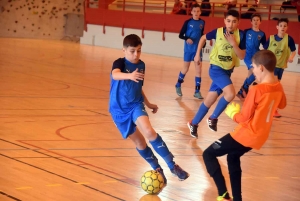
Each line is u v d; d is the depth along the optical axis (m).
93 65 17.69
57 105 9.83
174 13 24.81
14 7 30.09
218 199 4.73
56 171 5.63
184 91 12.93
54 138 7.19
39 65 16.80
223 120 9.39
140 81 5.27
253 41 11.83
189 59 11.81
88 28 28.02
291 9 23.31
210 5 23.70
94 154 6.45
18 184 5.10
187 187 5.38
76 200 4.74
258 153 7.04
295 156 6.98
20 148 6.54
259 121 4.48
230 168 4.66
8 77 13.40
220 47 7.82
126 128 5.28
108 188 5.16
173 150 6.96
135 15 25.59
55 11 31.12
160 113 9.69
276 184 5.65
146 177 5.07
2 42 25.97
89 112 9.31
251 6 24.31
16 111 9.01
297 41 20.05
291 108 11.20
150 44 25.06
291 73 19.38
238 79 16.22
